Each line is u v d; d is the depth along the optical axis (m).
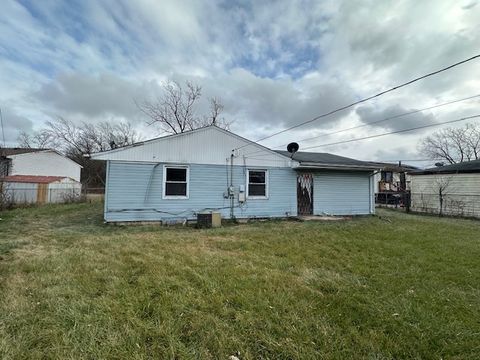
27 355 2.24
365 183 13.30
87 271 4.29
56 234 7.53
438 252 5.85
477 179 13.73
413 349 2.45
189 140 10.48
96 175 33.59
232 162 11.12
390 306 3.26
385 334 2.68
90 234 7.66
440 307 3.27
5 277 3.97
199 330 2.66
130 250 5.68
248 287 3.72
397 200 19.05
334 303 3.32
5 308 3.00
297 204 12.12
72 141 33.19
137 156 9.75
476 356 2.37
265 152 11.66
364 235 7.77
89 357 2.25
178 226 9.54
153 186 9.93
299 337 2.57
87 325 2.68
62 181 21.88
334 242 6.79
